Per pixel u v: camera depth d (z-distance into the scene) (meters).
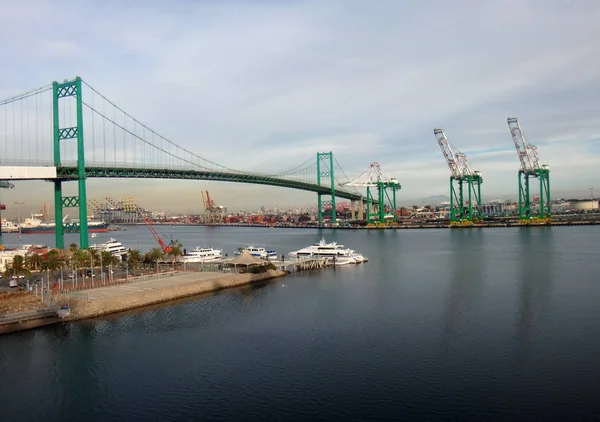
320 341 69.00
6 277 99.00
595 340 66.56
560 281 109.56
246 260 127.25
